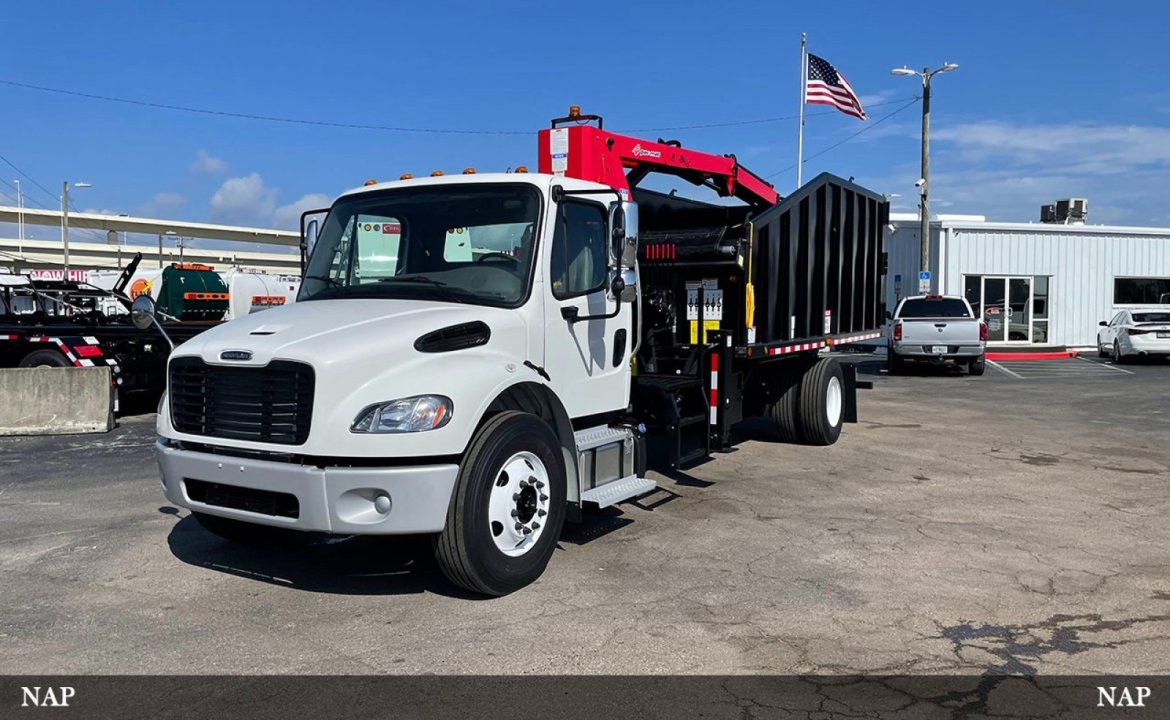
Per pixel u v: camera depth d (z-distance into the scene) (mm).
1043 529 7113
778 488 8594
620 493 6457
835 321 11469
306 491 4965
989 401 16391
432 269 6312
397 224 6492
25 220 68375
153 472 9516
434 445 5035
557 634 4871
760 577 5863
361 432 4957
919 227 33438
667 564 6145
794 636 4852
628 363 7109
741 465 9781
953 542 6711
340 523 4977
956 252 32625
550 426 6055
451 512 5191
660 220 9766
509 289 6031
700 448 8641
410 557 6316
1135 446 11227
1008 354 29531
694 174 10234
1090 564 6180
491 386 5367
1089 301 33656
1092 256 33562
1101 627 5008
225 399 5340
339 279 6555
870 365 25969
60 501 8148
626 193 6984
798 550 6480
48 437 12047
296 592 5590
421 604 5363
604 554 6379
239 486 5219
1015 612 5234
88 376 12562
